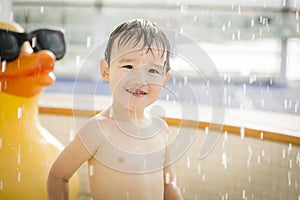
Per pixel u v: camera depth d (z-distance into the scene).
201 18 3.49
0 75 1.22
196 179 1.54
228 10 3.40
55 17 3.76
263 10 3.26
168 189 1.12
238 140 1.47
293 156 1.31
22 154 1.21
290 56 3.17
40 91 1.29
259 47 3.29
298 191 1.29
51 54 1.23
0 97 1.23
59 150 1.29
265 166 1.40
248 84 2.80
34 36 1.27
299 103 2.19
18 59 1.22
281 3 3.21
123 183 0.99
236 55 3.33
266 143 1.40
